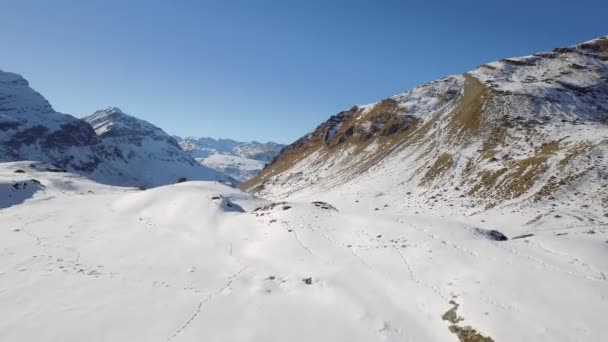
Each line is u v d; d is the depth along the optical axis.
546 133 71.88
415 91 137.25
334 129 154.00
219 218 36.50
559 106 86.19
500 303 16.36
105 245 29.95
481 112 89.06
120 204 44.44
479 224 46.47
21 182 52.69
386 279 20.69
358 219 31.50
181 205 40.12
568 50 121.31
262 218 34.66
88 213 40.84
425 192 67.81
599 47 121.38
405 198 67.25
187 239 31.27
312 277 21.77
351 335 16.36
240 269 24.53
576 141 62.75
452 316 16.64
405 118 115.88
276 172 150.38
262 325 17.23
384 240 26.50
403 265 22.09
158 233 33.06
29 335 16.41
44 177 61.06
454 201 60.22
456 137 85.81
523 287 17.23
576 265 20.14
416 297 18.62
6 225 35.91
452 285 18.81
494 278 18.42
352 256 24.61
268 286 21.52
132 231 33.84
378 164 92.94
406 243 25.27
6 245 29.67
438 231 26.75
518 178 58.59
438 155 81.38
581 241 24.22
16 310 18.67
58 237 32.16
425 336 16.12
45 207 43.88
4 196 47.84
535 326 14.59
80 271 24.25
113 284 22.14
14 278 22.80
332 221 31.95
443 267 20.98
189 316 18.17
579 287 16.62
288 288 21.12
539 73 109.75
